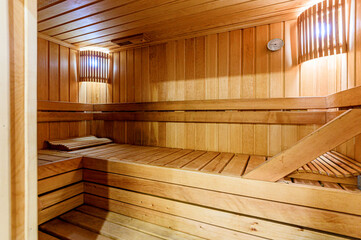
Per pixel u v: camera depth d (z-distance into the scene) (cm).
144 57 313
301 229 138
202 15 227
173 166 184
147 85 311
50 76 294
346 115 125
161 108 296
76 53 331
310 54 201
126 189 200
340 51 181
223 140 261
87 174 222
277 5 206
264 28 243
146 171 188
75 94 329
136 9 215
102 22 246
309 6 207
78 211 208
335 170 144
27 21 61
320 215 132
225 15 227
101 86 343
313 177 146
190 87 281
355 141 170
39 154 236
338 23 181
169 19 238
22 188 60
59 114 297
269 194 144
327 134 130
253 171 149
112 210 207
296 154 138
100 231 172
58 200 199
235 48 257
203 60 274
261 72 244
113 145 309
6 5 55
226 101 258
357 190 129
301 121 226
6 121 56
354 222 125
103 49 333
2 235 55
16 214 59
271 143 240
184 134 283
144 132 311
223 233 159
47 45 290
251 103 246
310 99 221
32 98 62
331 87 206
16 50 58
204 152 257
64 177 206
